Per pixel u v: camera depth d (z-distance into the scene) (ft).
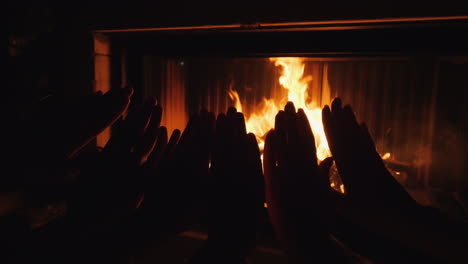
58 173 1.55
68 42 3.40
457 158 3.15
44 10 3.42
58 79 3.46
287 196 1.52
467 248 1.21
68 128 1.63
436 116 3.14
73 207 1.41
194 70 3.84
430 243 1.29
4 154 1.52
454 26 2.59
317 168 1.65
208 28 3.08
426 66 3.08
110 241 1.35
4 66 3.47
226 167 1.65
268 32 3.08
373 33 2.80
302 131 1.77
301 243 1.36
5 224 1.48
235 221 1.47
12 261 1.26
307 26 2.82
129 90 1.78
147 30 3.21
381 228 1.42
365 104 3.33
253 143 1.74
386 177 1.62
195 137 1.79
